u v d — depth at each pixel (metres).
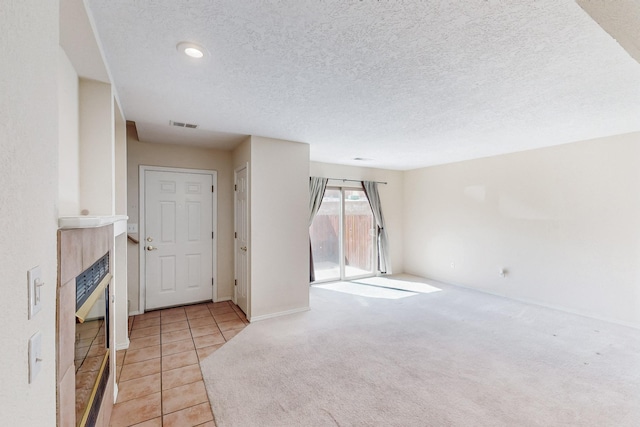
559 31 1.49
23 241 0.66
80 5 1.23
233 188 4.29
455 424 1.82
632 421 1.86
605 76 1.98
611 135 3.45
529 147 4.08
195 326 3.37
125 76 2.00
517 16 1.38
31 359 0.70
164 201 3.93
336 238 5.71
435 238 5.66
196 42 1.61
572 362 2.58
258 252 3.56
